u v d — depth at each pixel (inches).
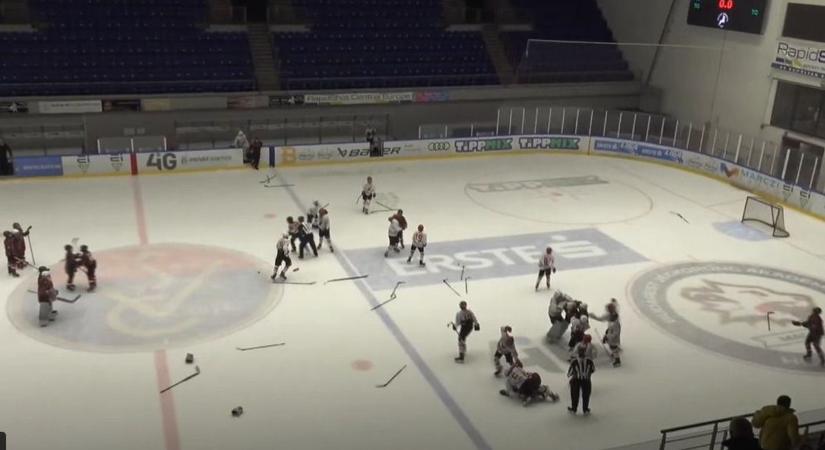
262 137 1519.4
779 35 1362.0
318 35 1673.2
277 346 754.2
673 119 1567.4
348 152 1409.9
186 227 1055.6
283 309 831.7
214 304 835.4
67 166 1253.1
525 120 1624.0
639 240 1074.1
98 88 1424.7
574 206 1210.6
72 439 601.9
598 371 733.3
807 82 1310.3
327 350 750.5
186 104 1439.5
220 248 986.1
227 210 1131.3
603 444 618.5
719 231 1122.7
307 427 628.7
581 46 1718.8
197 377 695.7
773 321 846.5
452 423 641.6
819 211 1191.6
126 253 957.8
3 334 756.6
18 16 1507.1
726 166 1365.7
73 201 1144.8
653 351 775.1
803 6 1305.4
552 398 679.1
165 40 1571.1
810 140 1327.5
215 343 755.4
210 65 1549.0
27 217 1071.6
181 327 783.7
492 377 714.2
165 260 942.4
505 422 645.9
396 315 826.8
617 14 1813.5
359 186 1272.1
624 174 1402.6
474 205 1197.1
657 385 712.4
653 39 1692.9
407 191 1255.5
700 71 1566.2
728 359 764.6
